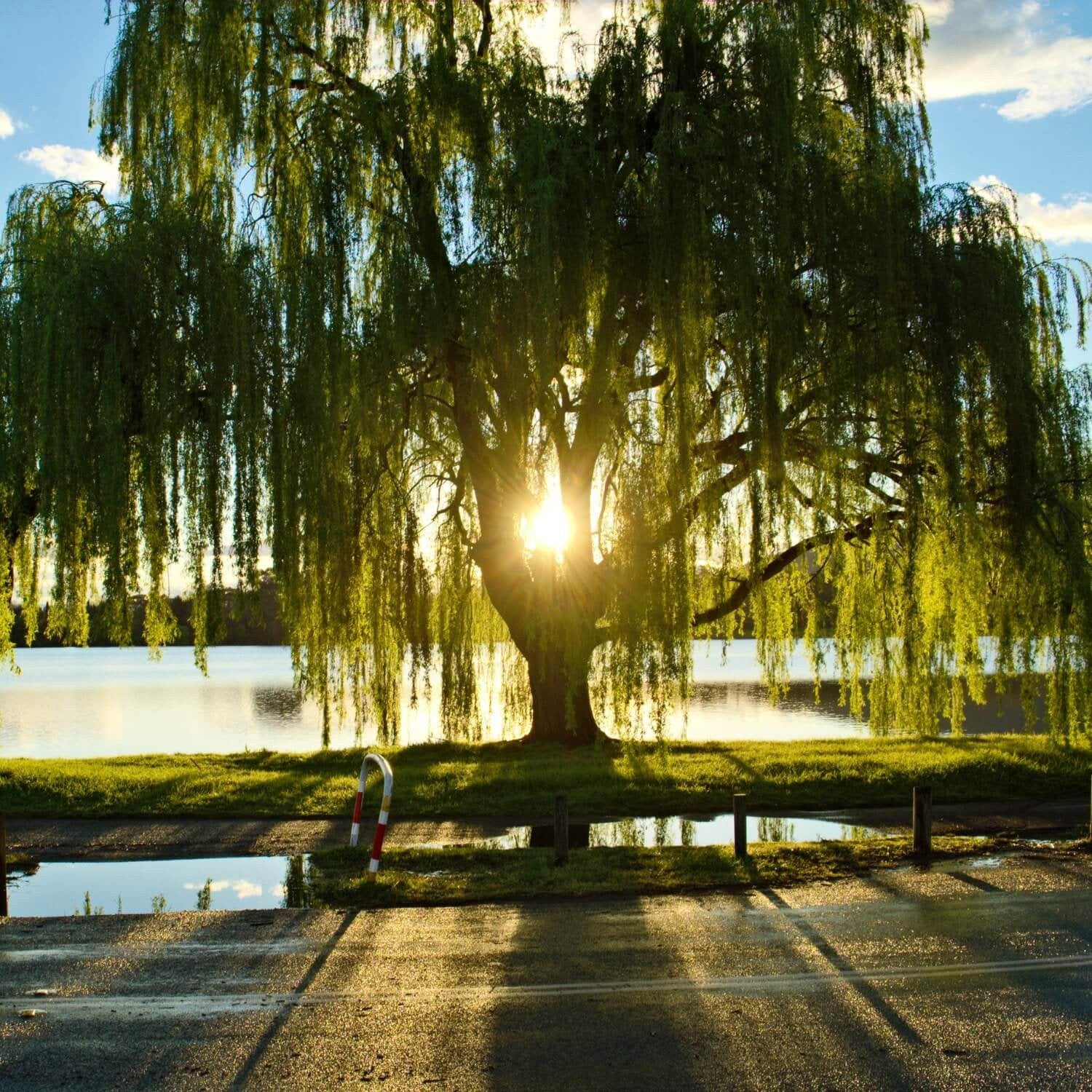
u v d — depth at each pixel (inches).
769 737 1194.0
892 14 743.1
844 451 700.7
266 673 3016.7
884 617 786.2
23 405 635.5
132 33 726.5
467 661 868.0
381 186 742.5
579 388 778.2
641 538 695.1
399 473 805.2
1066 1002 284.0
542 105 713.0
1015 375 705.0
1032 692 751.1
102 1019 279.3
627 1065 246.8
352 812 613.0
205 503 653.9
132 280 623.5
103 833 571.2
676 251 675.4
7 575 694.5
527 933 360.5
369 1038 264.1
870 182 696.4
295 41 755.4
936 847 501.7
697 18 697.0
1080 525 725.9
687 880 436.1
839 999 288.2
